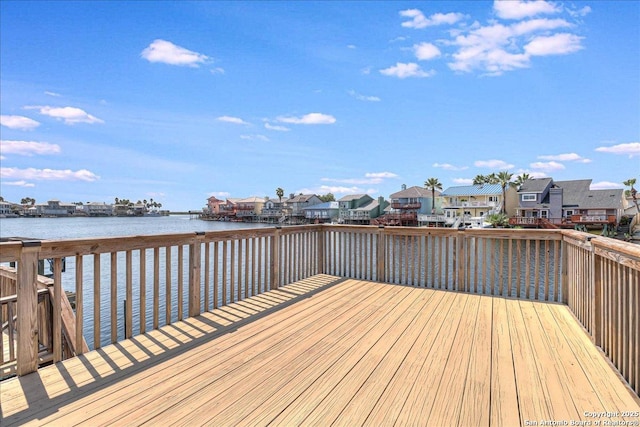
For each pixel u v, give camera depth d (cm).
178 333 310
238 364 247
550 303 411
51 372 232
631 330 210
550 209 3759
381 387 214
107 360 253
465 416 182
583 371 235
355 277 563
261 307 396
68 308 318
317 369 239
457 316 363
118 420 177
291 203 7094
